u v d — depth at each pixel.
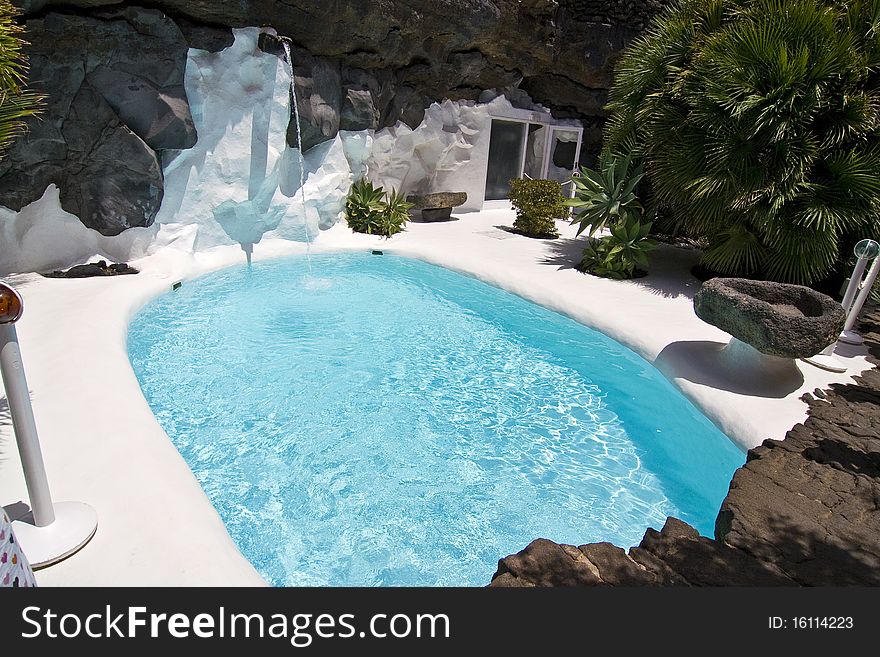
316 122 9.58
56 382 4.44
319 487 4.36
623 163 9.02
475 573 3.62
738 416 4.73
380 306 8.16
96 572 2.70
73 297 6.42
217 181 8.52
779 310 5.02
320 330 7.23
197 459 4.57
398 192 13.00
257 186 9.01
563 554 3.16
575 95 14.91
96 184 7.25
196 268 8.31
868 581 2.96
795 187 6.89
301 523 3.98
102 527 2.98
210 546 2.98
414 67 11.45
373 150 11.64
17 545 2.19
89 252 7.48
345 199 11.05
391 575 3.57
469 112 13.31
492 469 4.68
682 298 7.86
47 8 6.43
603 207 9.00
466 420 5.38
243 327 7.14
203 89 7.94
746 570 3.04
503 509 4.22
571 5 13.33
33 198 6.78
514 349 6.96
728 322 5.06
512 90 14.09
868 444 4.26
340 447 4.87
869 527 3.37
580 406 5.70
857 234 7.49
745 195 7.08
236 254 9.04
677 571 3.04
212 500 4.13
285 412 5.34
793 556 3.14
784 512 3.48
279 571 3.56
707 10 8.12
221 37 7.95
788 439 4.32
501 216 14.12
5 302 2.36
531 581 2.96
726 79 6.98
